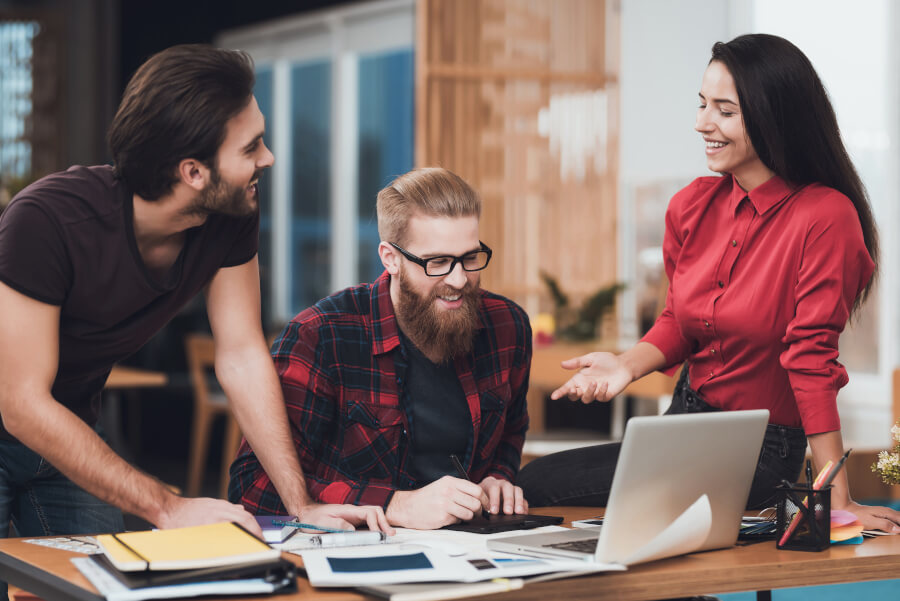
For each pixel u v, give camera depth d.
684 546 1.50
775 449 2.04
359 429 2.01
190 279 1.93
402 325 2.00
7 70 7.93
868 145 5.33
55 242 1.71
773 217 2.00
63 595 1.33
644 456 1.44
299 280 8.25
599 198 6.09
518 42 6.02
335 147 7.90
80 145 8.09
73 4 8.11
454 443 2.04
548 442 4.27
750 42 1.96
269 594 1.31
